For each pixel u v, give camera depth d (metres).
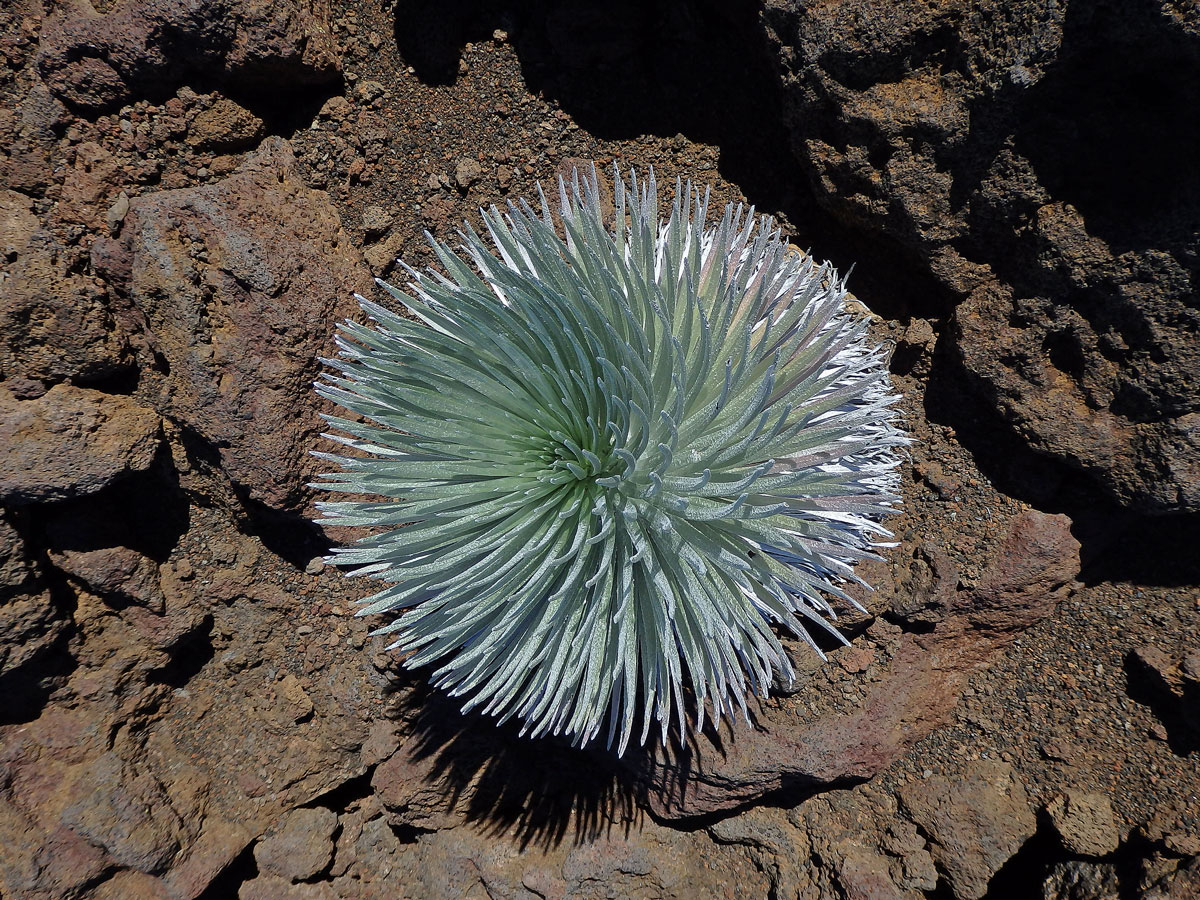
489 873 0.80
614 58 0.75
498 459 0.63
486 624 0.65
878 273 0.76
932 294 0.74
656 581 0.58
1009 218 0.67
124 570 0.74
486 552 0.62
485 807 0.82
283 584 0.79
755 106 0.75
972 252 0.70
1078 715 0.75
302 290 0.71
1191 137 0.60
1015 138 0.65
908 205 0.69
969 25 0.63
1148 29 0.58
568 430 0.63
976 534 0.74
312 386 0.72
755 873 0.80
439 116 0.76
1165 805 0.72
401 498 0.63
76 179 0.71
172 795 0.79
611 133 0.76
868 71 0.66
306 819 0.81
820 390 0.59
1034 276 0.67
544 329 0.59
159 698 0.80
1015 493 0.74
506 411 0.63
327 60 0.74
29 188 0.70
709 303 0.62
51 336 0.69
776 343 0.60
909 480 0.76
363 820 0.84
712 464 0.57
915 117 0.66
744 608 0.62
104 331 0.71
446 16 0.75
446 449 0.62
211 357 0.70
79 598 0.76
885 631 0.76
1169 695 0.72
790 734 0.76
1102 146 0.63
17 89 0.70
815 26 0.66
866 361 0.66
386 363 0.61
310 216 0.73
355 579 0.78
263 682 0.81
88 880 0.76
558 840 0.81
